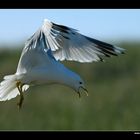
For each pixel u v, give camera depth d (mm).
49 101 18562
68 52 8141
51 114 17578
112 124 16312
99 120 16875
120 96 19047
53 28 7387
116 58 22578
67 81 7855
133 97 19078
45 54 7719
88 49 8094
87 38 8102
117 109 17656
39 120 17203
